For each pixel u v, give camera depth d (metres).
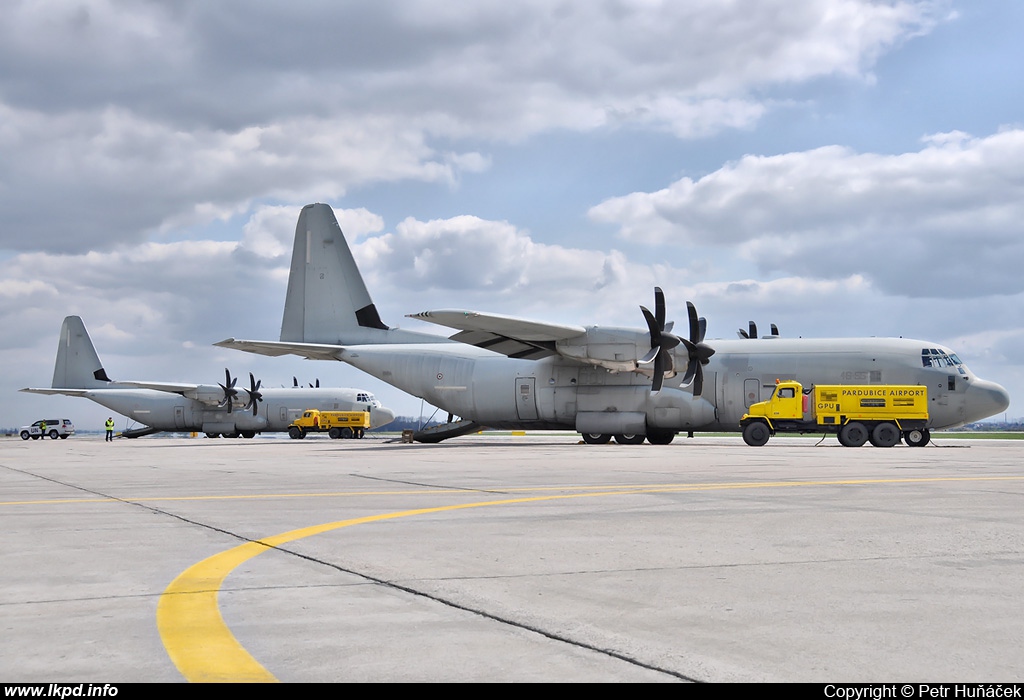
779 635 4.28
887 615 4.69
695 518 9.00
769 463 19.75
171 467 20.09
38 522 8.96
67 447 42.41
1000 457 22.48
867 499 10.94
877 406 31.00
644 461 21.00
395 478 15.44
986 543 7.22
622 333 31.80
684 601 5.06
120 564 6.35
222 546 7.23
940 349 32.25
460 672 3.70
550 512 9.64
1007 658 3.89
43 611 4.82
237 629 4.41
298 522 8.87
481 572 6.00
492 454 26.14
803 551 6.84
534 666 3.79
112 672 3.70
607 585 5.53
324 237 40.44
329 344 39.94
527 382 35.72
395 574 5.93
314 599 5.12
